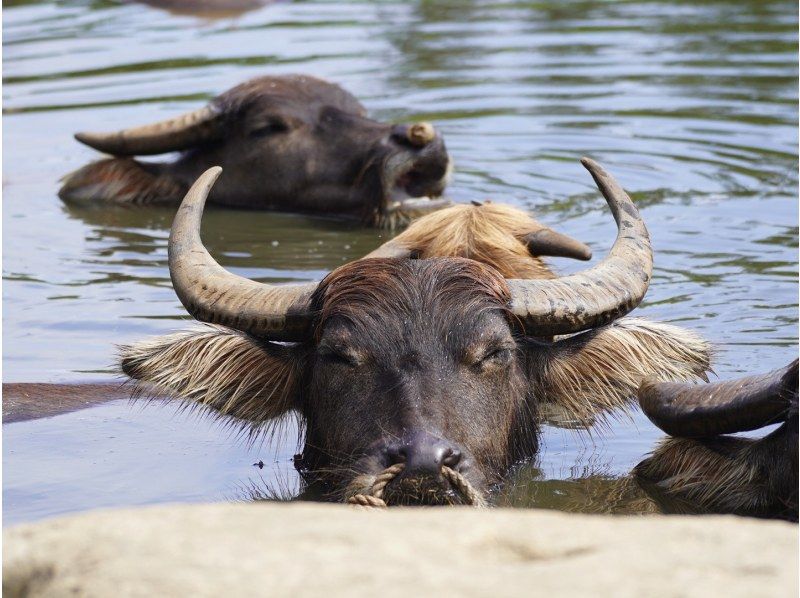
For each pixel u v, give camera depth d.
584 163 15.77
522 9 44.22
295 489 13.44
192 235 14.89
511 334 13.46
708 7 43.78
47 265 22.55
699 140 28.89
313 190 26.12
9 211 26.22
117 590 6.93
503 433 13.07
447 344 12.77
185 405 14.99
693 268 21.05
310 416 13.88
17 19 42.59
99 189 27.73
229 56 37.06
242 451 14.76
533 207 24.48
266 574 6.97
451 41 39.22
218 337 14.33
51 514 12.68
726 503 12.73
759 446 12.52
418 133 24.69
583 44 38.69
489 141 29.27
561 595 6.67
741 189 25.41
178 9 43.72
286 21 42.34
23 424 15.56
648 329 14.79
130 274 21.98
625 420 15.62
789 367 11.87
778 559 7.07
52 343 18.61
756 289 19.88
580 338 14.69
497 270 15.10
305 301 13.80
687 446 13.44
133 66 35.97
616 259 14.62
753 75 34.34
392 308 12.95
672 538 7.45
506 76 34.91
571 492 13.30
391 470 11.38
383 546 7.31
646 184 25.95
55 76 35.03
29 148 29.80
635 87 33.50
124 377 17.19
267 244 23.47
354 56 37.16
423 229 16.91
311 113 26.73
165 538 7.44
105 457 14.46
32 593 7.33
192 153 27.91
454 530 7.57
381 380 12.55
